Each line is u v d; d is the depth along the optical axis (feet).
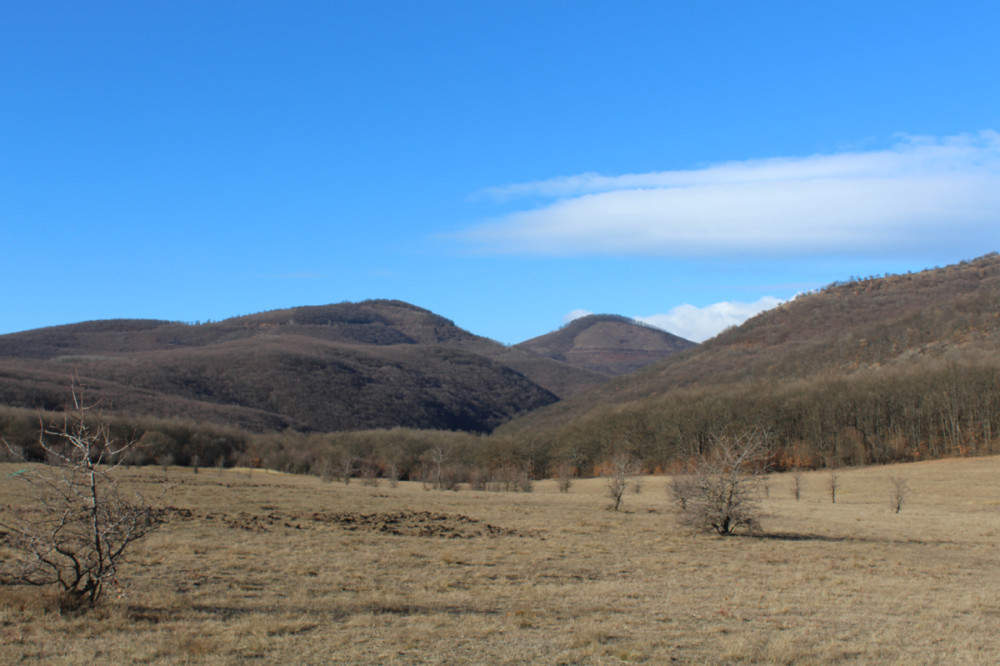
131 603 46.55
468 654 38.83
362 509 125.59
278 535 85.40
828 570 76.95
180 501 117.08
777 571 75.46
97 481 44.96
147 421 308.40
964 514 150.61
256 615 44.42
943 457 285.02
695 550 90.22
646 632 45.93
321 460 309.42
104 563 44.73
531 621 47.26
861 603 58.85
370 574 63.41
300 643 39.34
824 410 317.83
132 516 45.34
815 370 505.66
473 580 63.41
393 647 39.47
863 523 127.75
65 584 43.57
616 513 139.54
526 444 372.99
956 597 62.54
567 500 173.27
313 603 50.47
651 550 88.99
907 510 161.38
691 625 48.55
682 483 111.86
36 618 40.65
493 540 93.25
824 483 234.79
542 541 93.86
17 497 86.17
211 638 39.09
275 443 348.18
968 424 294.05
